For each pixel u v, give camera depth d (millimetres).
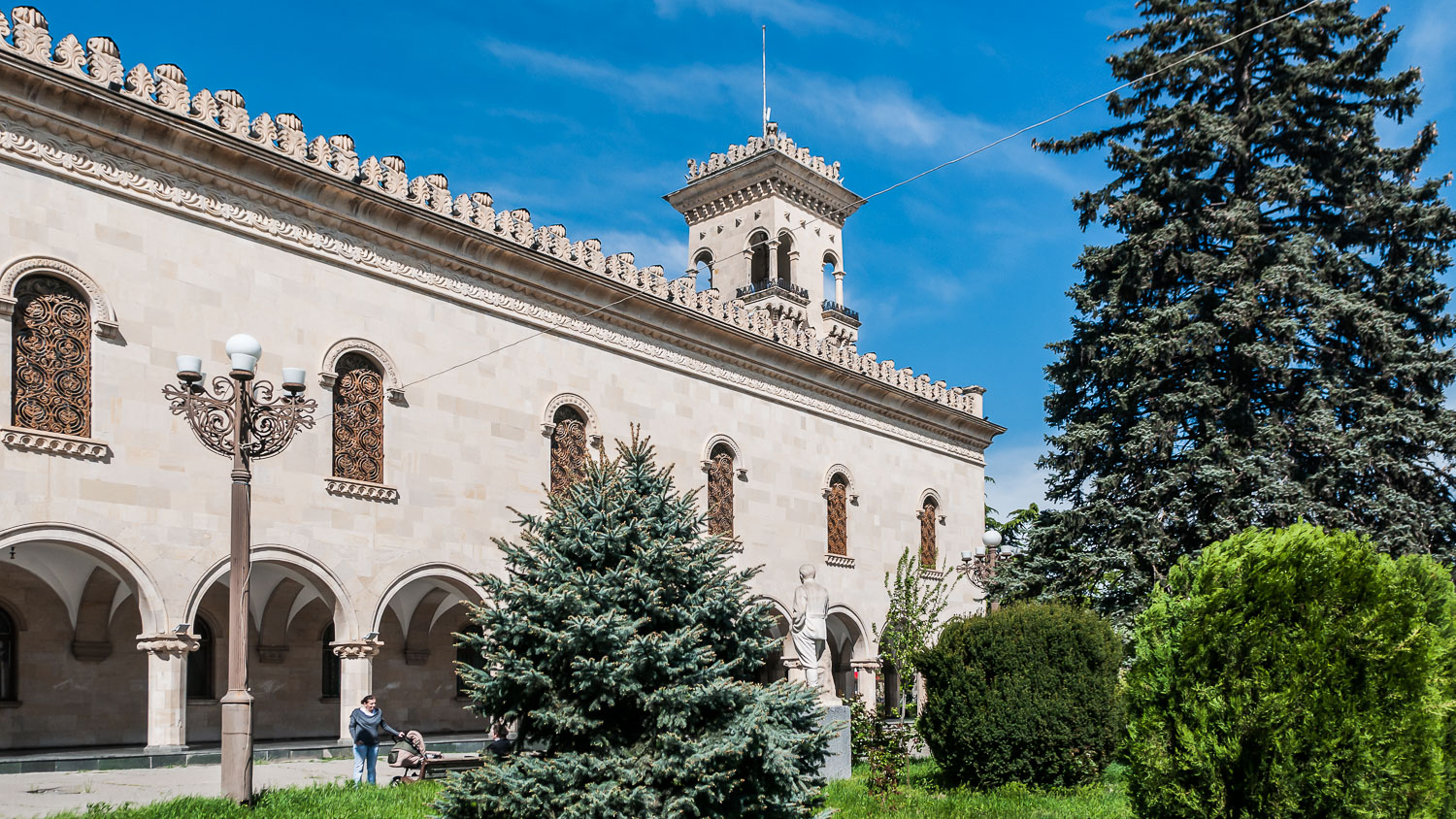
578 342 31734
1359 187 34156
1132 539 33188
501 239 29281
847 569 40781
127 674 26922
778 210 49938
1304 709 12828
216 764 22719
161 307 22984
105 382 21906
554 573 12414
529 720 12523
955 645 21188
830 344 41312
